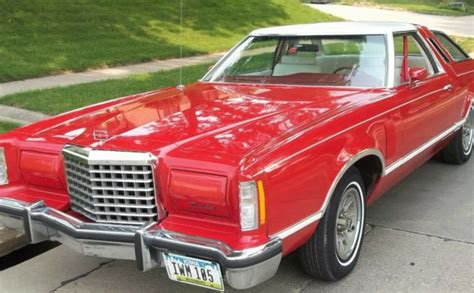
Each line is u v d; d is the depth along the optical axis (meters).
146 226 2.99
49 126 3.81
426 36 5.32
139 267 3.01
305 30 4.91
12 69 10.66
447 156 6.16
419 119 4.55
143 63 12.67
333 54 4.70
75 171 3.29
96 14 15.80
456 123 5.62
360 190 3.78
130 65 12.34
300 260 3.57
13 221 3.54
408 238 4.39
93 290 3.70
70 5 15.80
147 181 3.04
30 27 13.63
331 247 3.47
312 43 4.78
